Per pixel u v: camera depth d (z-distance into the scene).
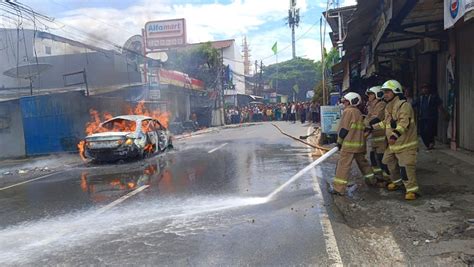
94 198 7.89
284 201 6.95
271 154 13.82
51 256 4.78
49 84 23.25
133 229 5.68
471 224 4.96
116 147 12.83
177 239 5.16
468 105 9.56
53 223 6.20
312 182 8.52
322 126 15.91
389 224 5.35
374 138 7.67
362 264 4.20
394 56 15.27
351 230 5.29
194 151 15.82
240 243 4.91
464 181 7.19
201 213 6.34
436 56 12.38
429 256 4.24
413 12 9.51
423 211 5.66
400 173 6.52
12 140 17.98
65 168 12.88
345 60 19.14
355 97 7.24
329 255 4.45
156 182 9.27
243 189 8.06
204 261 4.40
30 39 23.81
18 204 7.78
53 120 17.70
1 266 4.53
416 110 12.77
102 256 4.70
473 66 9.17
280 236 5.12
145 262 4.45
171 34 34.69
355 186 7.73
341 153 7.20
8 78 23.17
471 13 4.87
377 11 9.95
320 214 6.05
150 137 14.43
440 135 11.98
